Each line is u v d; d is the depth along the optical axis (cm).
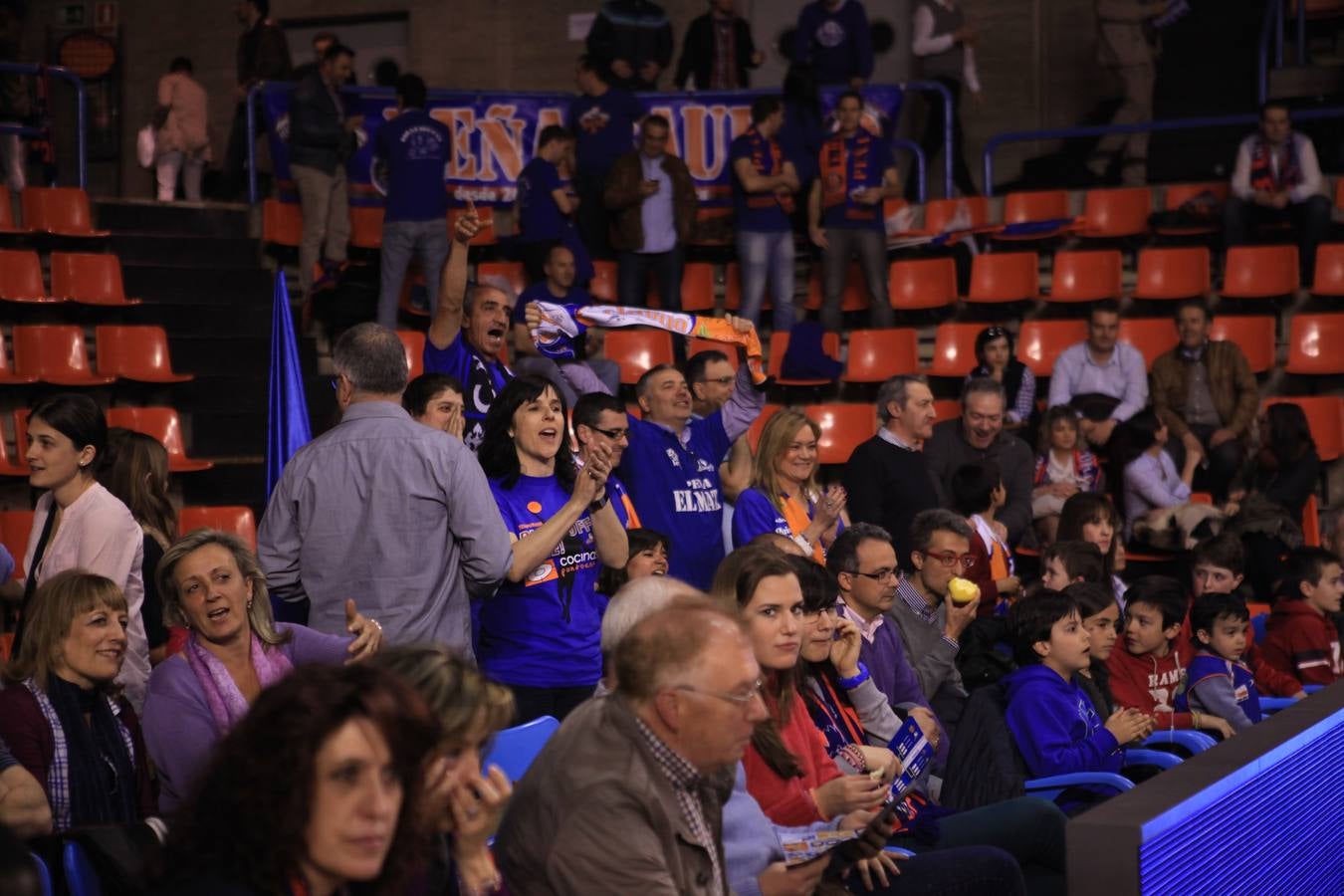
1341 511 905
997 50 1395
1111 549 680
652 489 570
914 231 1156
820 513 559
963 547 538
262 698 217
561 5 1487
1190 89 1342
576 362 685
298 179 1020
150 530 486
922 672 506
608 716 287
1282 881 369
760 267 1057
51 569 446
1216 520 805
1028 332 1063
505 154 1156
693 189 1066
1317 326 1017
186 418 897
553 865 280
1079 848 297
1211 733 555
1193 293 1074
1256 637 697
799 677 397
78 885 311
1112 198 1155
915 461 695
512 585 458
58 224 1025
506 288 1036
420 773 224
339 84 1023
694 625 282
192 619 364
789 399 1063
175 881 212
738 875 319
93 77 1644
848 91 1143
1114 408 947
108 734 386
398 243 967
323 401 962
